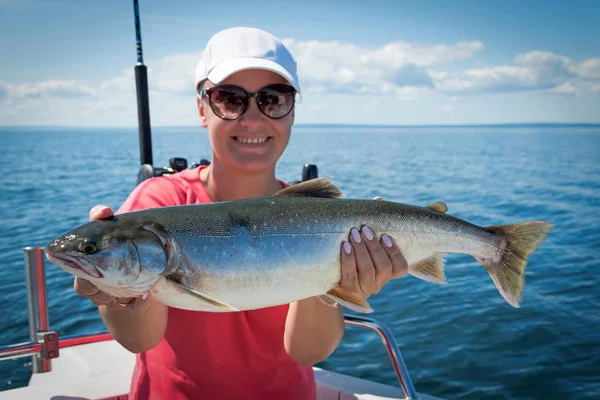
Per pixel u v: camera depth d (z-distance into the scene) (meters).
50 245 2.34
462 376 5.86
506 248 3.15
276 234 2.56
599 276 9.03
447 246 3.00
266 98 2.77
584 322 7.10
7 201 18.81
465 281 8.88
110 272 2.31
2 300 8.07
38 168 33.12
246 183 2.91
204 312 2.61
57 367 4.00
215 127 2.78
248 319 2.66
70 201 18.72
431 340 6.72
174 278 2.41
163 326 2.56
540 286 8.62
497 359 6.20
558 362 6.08
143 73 5.43
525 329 6.93
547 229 3.15
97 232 2.33
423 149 58.94
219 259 2.46
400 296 8.23
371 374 5.94
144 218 2.43
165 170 4.57
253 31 2.84
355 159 40.88
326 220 2.66
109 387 3.69
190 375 2.63
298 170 30.06
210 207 2.55
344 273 2.64
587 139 91.00
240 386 2.65
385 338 3.46
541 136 111.56
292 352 2.70
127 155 48.09
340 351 6.49
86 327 7.02
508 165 34.59
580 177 26.05
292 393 2.74
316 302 2.65
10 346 3.78
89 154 49.81
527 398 5.43
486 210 16.19
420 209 2.95
